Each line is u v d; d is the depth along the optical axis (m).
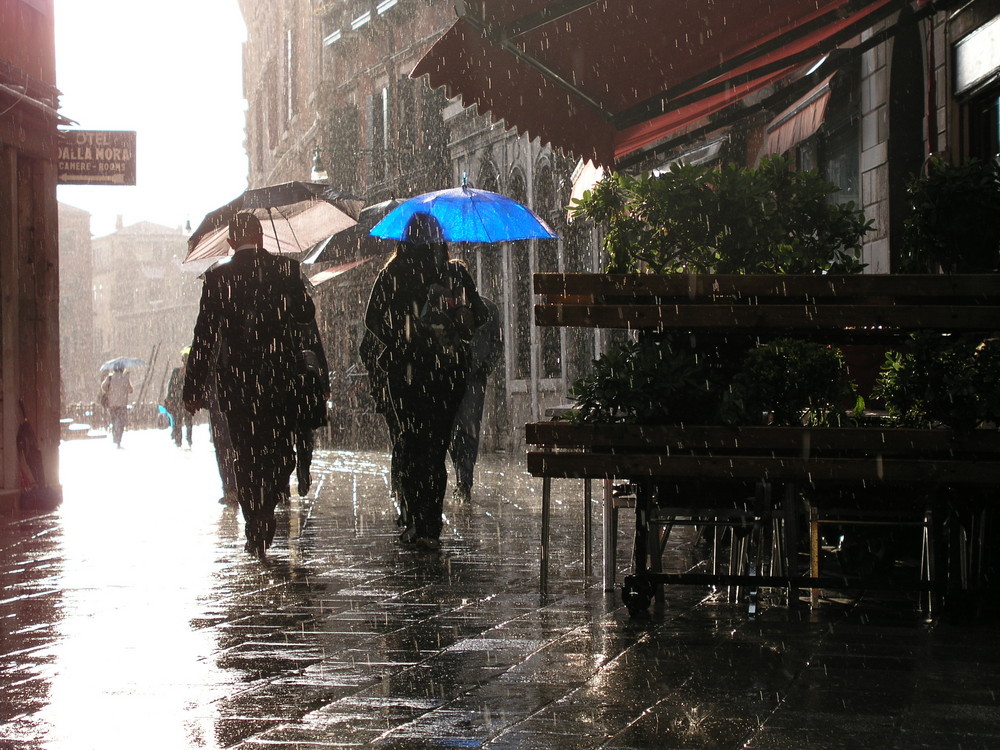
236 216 8.25
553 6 7.35
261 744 3.66
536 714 3.93
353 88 34.03
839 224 6.32
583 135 9.29
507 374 24.53
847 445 5.61
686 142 12.04
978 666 4.57
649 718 3.85
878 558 6.70
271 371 7.98
